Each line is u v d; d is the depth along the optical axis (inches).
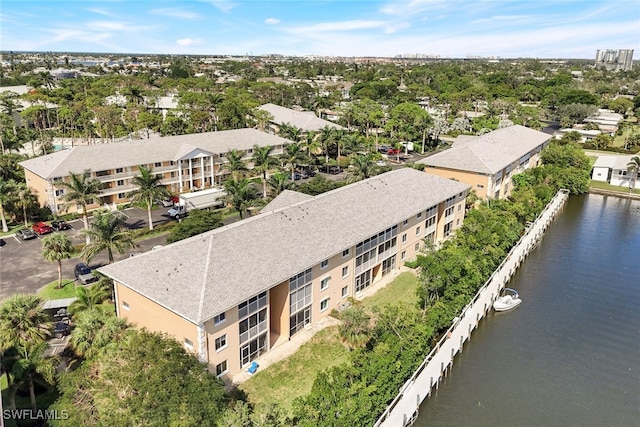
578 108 6776.6
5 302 1374.3
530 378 1673.2
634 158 3907.5
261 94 7657.5
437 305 1825.8
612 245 2856.8
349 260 1968.5
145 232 2677.2
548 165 3905.0
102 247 1903.3
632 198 3833.7
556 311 2106.3
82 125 5132.9
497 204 2810.0
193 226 2283.5
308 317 1813.5
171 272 1507.1
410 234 2363.4
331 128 4480.8
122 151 3319.4
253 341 1585.9
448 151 3393.2
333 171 4106.8
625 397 1590.8
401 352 1534.2
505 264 2418.8
